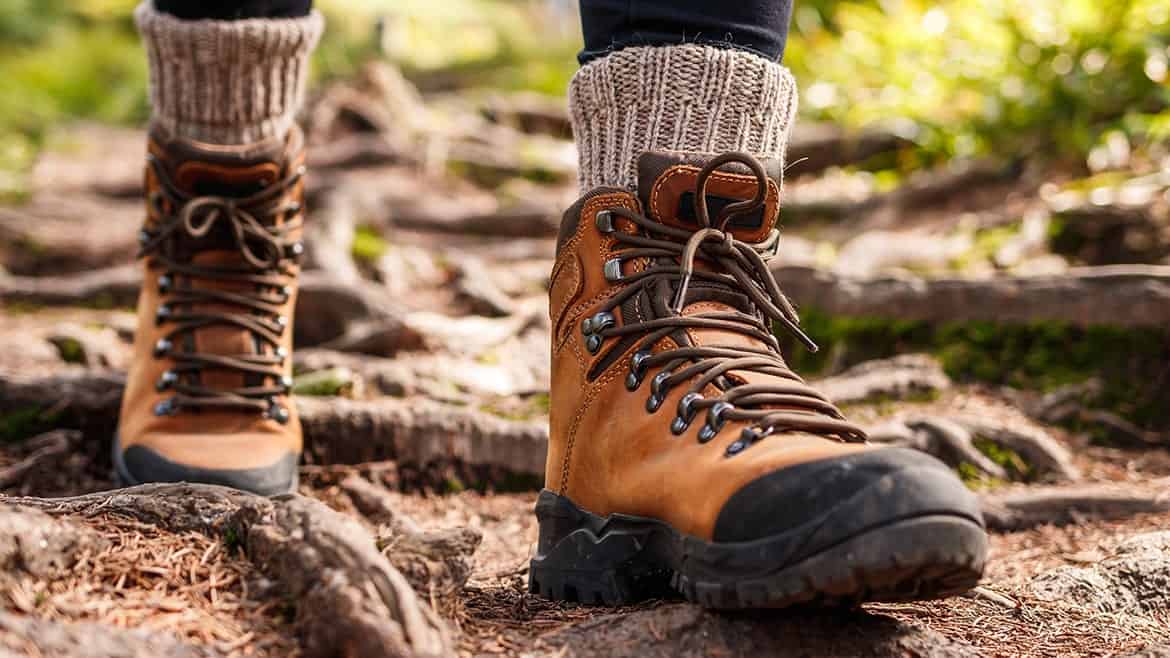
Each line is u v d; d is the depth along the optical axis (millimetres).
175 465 1550
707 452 1053
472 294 3080
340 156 4867
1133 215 2736
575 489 1206
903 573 909
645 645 985
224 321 1655
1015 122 3576
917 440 2039
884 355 2518
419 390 2342
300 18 1688
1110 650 1160
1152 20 3393
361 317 2779
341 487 1955
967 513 916
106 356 2574
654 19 1212
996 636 1188
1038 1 3594
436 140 4977
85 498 1123
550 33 10219
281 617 942
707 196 1166
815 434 1071
